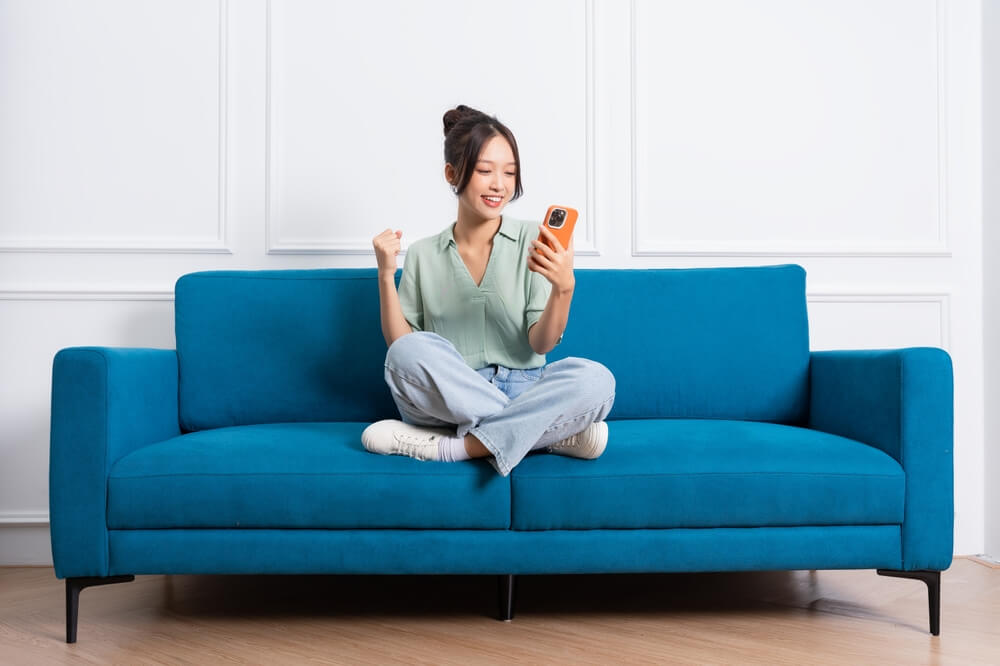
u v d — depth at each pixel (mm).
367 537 1697
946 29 2580
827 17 2557
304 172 2531
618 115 2572
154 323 2484
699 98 2578
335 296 2189
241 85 2527
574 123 2561
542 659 1572
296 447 1740
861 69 2586
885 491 1701
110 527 1685
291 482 1676
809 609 1910
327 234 2531
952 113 2566
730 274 2244
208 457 1703
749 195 2578
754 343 2186
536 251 1712
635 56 2561
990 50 2533
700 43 2580
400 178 2541
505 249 1915
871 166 2561
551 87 2561
